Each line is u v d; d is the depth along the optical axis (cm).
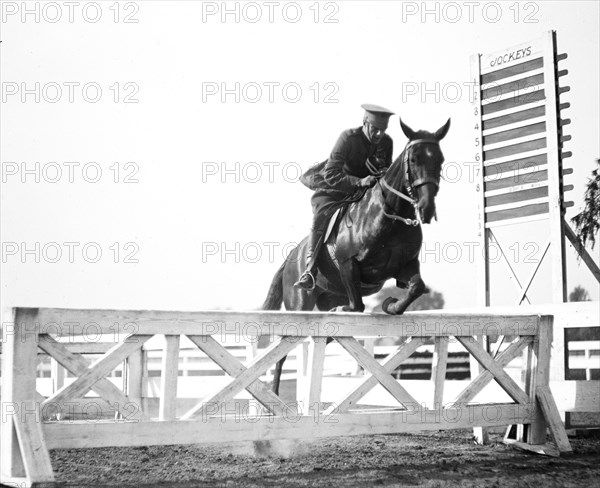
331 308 763
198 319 513
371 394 812
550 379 750
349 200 669
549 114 849
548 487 499
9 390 461
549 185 841
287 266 751
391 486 499
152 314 498
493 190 905
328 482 513
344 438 788
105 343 858
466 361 2120
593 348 1026
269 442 665
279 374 746
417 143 591
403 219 602
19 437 452
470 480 523
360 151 680
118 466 586
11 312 462
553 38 853
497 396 723
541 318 658
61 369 898
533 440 654
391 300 633
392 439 782
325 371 1145
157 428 496
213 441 513
